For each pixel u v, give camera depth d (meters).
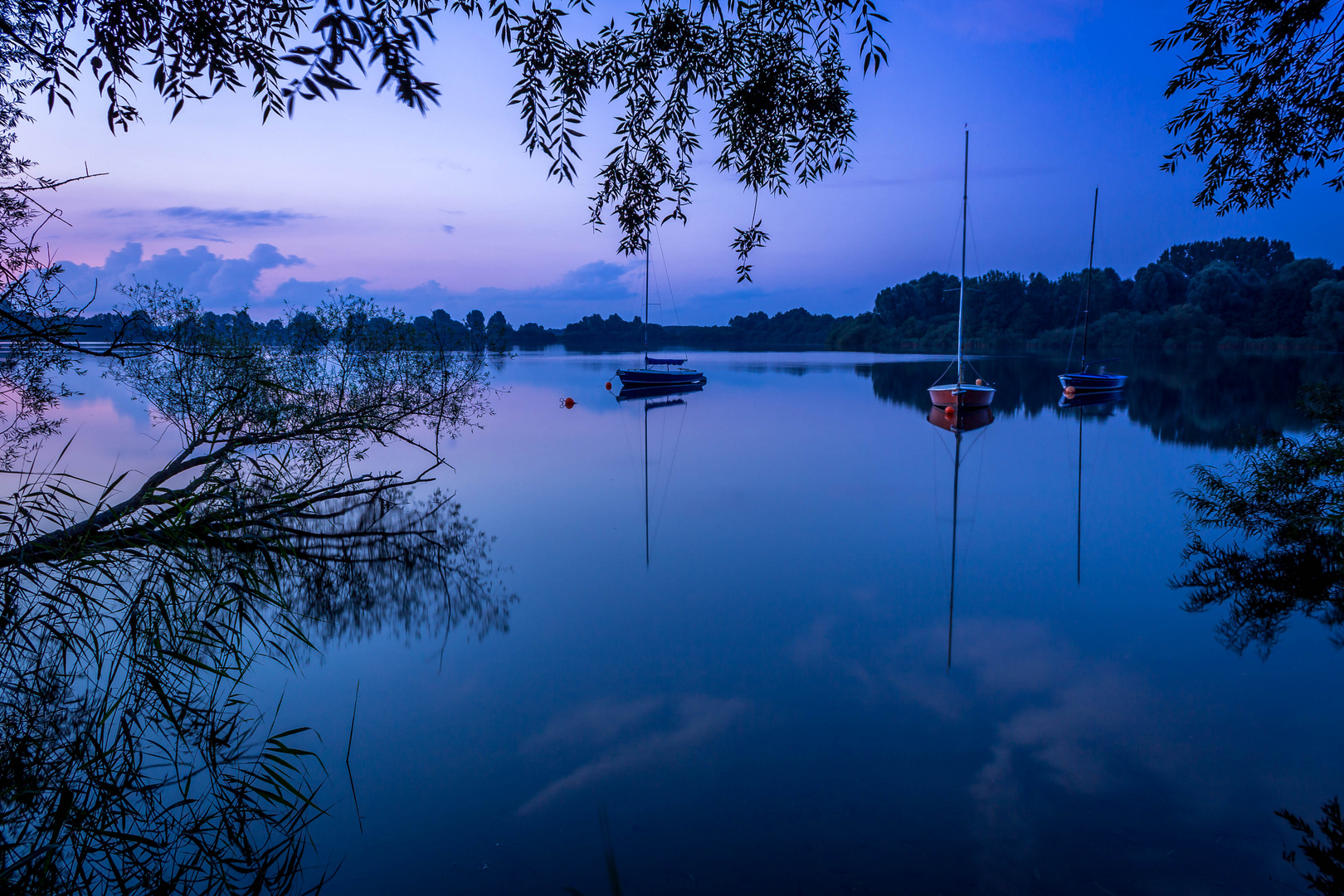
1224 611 5.55
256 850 2.85
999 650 4.91
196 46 3.28
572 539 7.71
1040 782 3.32
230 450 6.82
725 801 3.20
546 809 3.15
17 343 4.28
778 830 2.99
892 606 5.79
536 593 6.10
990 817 3.06
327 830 2.99
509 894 2.60
